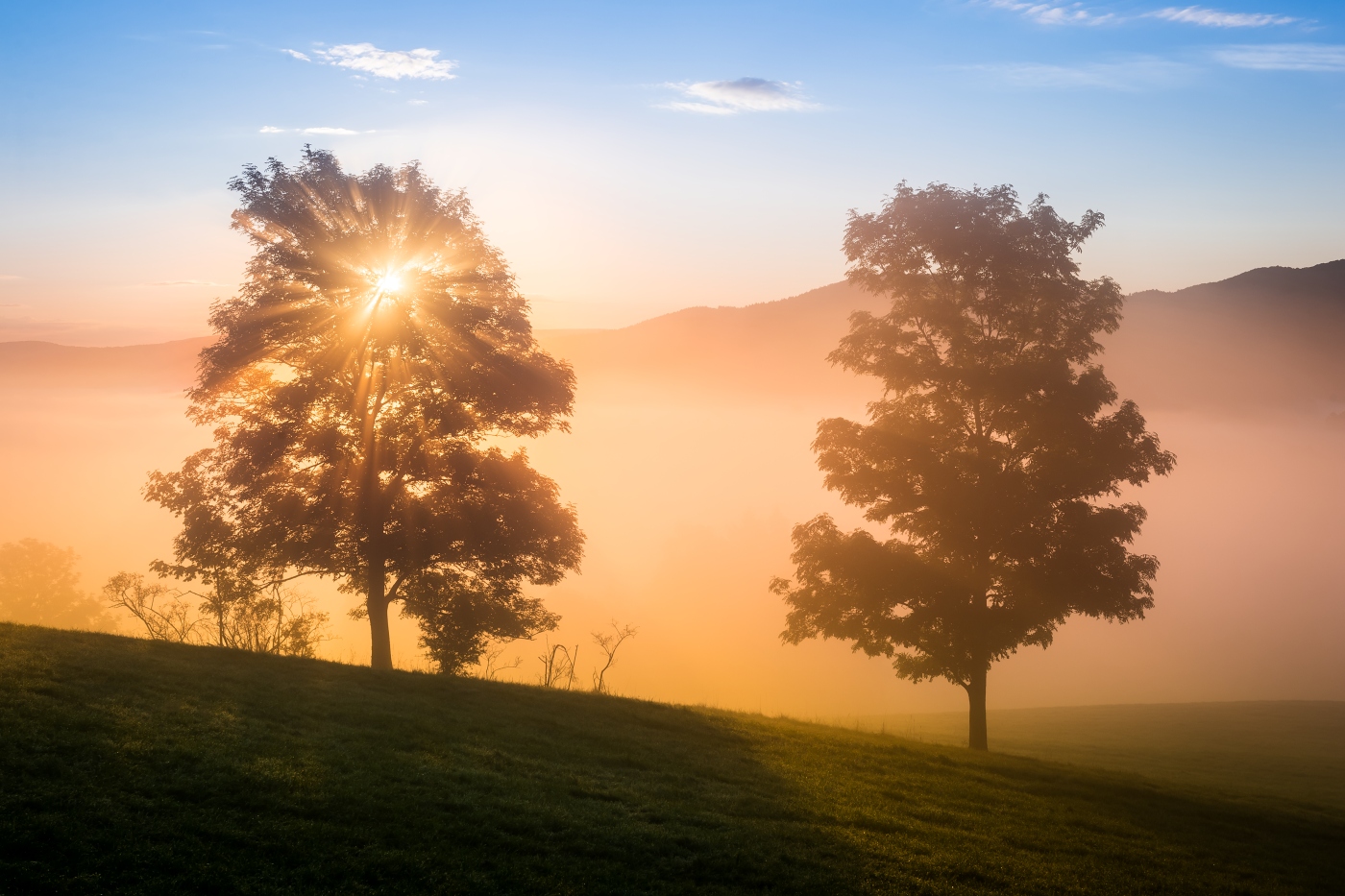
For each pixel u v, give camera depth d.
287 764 11.13
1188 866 13.70
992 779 18.02
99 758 10.23
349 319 24.30
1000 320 25.17
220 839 8.82
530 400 25.56
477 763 13.00
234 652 18.17
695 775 14.71
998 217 25.41
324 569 25.84
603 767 14.23
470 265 25.30
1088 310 24.55
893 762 18.25
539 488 27.47
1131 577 23.11
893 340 25.53
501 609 27.62
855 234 26.17
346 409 24.62
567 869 9.63
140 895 7.61
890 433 25.03
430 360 24.44
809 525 26.16
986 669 24.20
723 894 9.72
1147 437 23.88
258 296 24.67
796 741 18.78
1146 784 20.31
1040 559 23.59
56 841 8.16
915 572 24.08
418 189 25.33
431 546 25.58
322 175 24.75
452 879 8.88
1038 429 23.95
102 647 15.75
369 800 10.45
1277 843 16.19
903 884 10.84
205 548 25.59
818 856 11.32
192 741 11.30
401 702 16.00
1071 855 13.37
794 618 25.39
